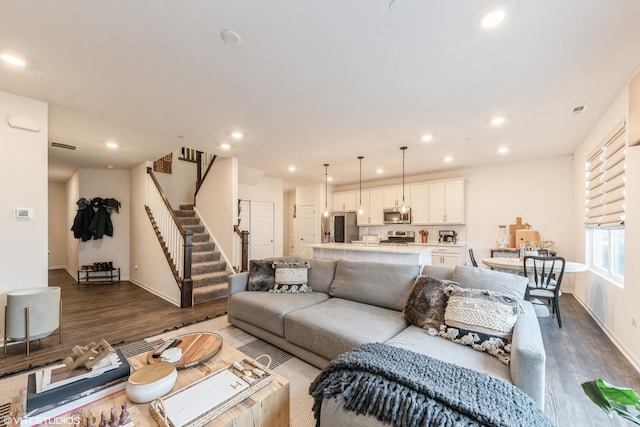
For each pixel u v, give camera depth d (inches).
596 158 135.0
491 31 69.7
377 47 76.5
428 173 251.8
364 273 111.1
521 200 207.0
